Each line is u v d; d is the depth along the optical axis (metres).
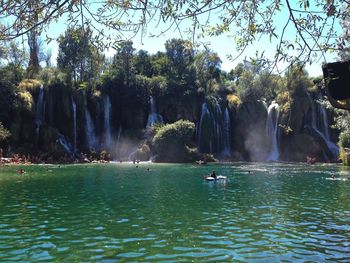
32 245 13.53
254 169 51.75
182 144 68.44
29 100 65.06
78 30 5.15
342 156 61.50
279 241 14.20
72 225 16.72
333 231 15.83
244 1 5.27
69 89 70.50
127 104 77.94
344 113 43.25
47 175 39.81
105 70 78.12
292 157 78.06
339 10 5.19
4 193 26.39
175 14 5.08
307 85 77.50
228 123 82.44
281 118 79.12
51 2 4.51
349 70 5.82
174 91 81.25
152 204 22.44
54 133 66.19
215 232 15.55
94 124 74.75
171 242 14.00
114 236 14.82
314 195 26.61
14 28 4.55
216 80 97.06
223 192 27.95
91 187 30.23
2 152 60.09
